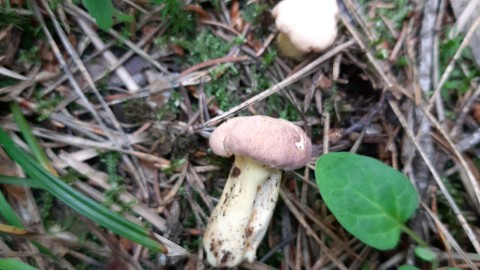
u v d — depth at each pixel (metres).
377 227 0.13
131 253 0.15
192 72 0.16
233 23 0.17
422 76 0.16
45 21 0.15
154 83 0.16
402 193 0.14
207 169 0.16
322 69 0.16
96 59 0.15
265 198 0.14
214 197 0.16
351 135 0.16
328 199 0.13
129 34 0.16
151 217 0.15
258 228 0.14
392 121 0.16
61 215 0.15
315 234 0.15
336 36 0.16
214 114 0.16
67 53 0.15
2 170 0.14
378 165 0.14
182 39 0.16
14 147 0.13
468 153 0.15
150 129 0.16
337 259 0.15
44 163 0.14
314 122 0.16
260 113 0.16
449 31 0.16
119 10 0.16
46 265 0.14
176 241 0.15
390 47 0.16
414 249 0.14
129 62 0.16
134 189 0.15
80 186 0.15
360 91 0.16
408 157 0.15
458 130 0.15
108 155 0.15
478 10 0.15
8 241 0.13
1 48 0.14
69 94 0.15
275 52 0.16
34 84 0.15
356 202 0.13
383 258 0.15
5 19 0.14
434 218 0.14
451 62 0.15
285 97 0.16
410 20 0.16
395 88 0.16
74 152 0.15
